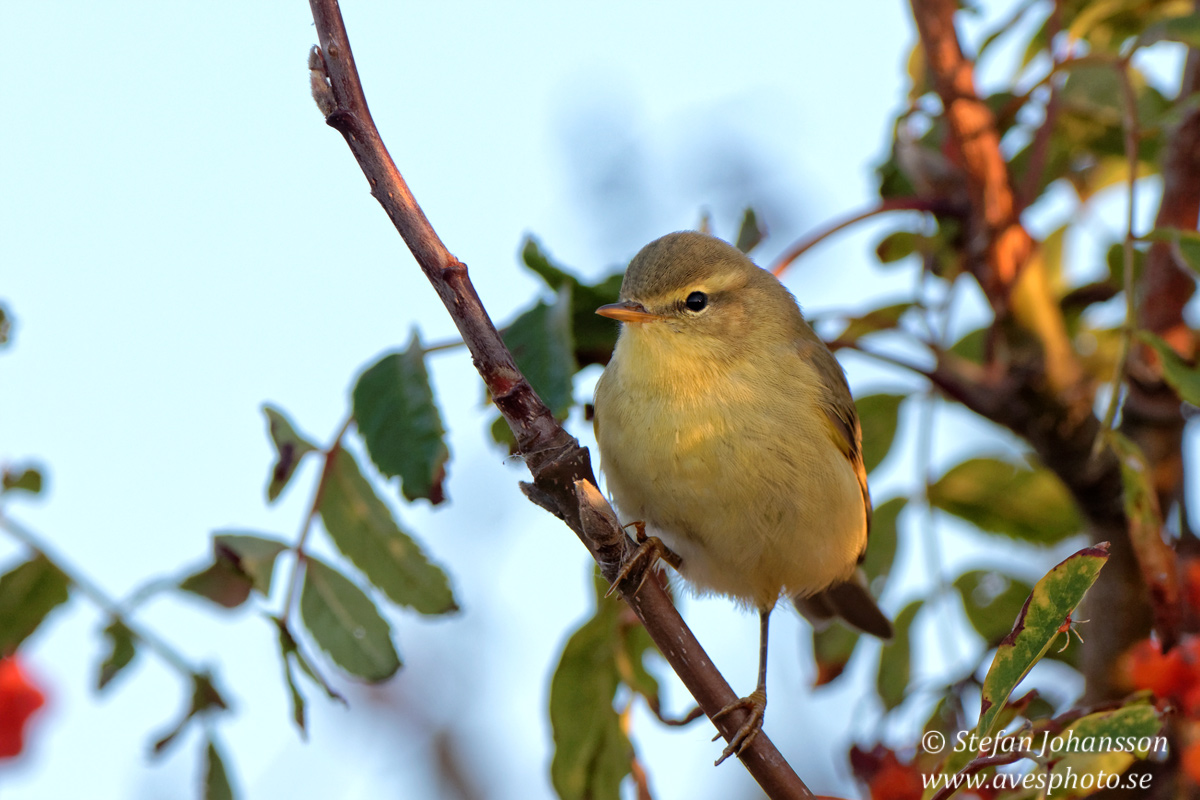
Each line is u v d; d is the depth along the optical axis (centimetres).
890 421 997
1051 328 859
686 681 622
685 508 880
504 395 565
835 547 903
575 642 841
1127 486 689
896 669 905
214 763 745
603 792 830
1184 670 658
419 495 688
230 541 685
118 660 761
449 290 558
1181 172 905
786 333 928
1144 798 766
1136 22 1023
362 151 553
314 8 551
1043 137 903
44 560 766
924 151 937
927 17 884
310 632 682
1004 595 929
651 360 891
